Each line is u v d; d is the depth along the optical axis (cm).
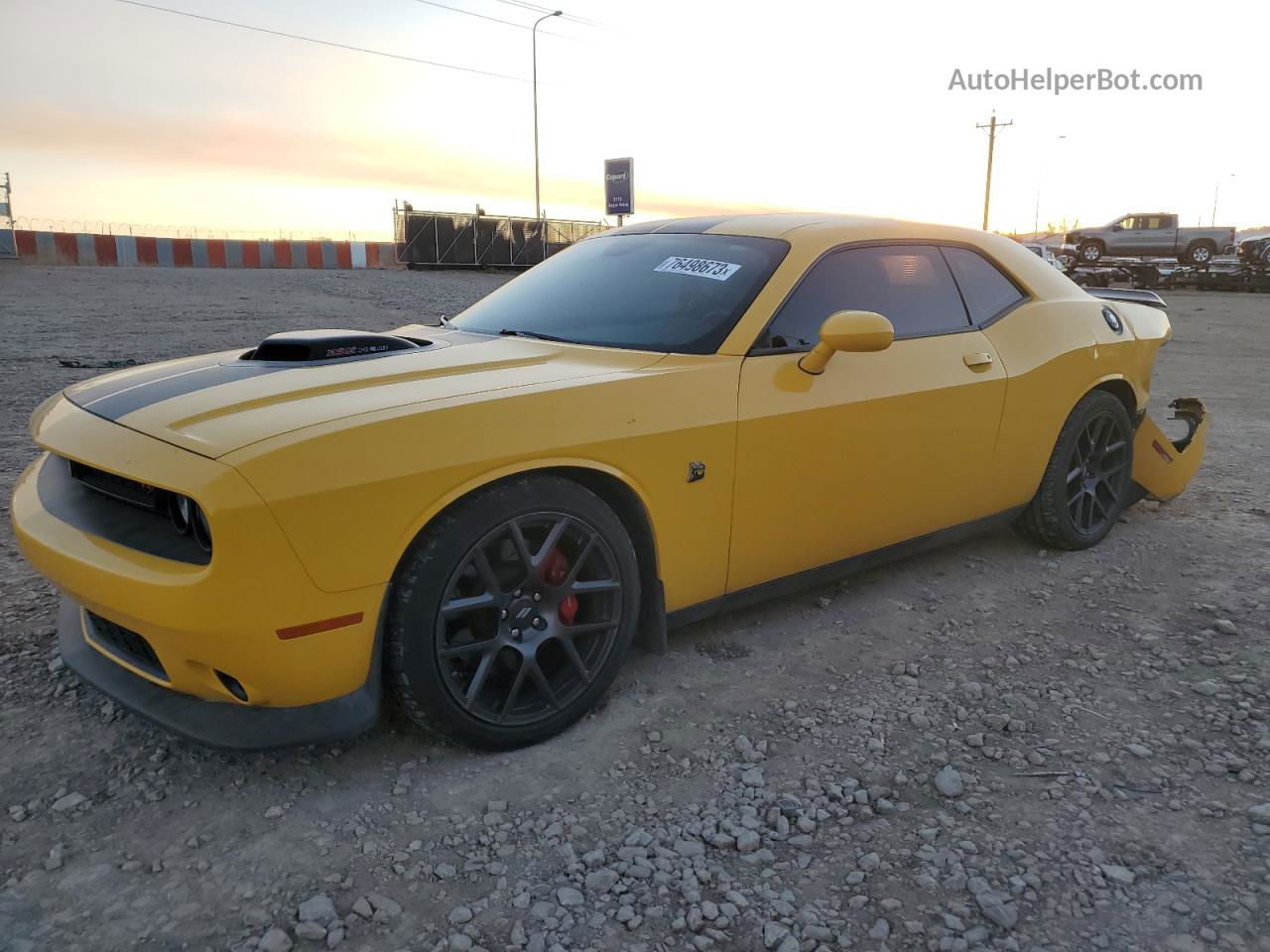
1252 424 740
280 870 201
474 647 234
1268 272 3253
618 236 373
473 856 206
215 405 229
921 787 234
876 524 329
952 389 335
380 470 210
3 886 194
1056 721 266
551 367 271
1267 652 309
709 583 288
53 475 269
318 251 3566
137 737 251
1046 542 409
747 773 239
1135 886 197
